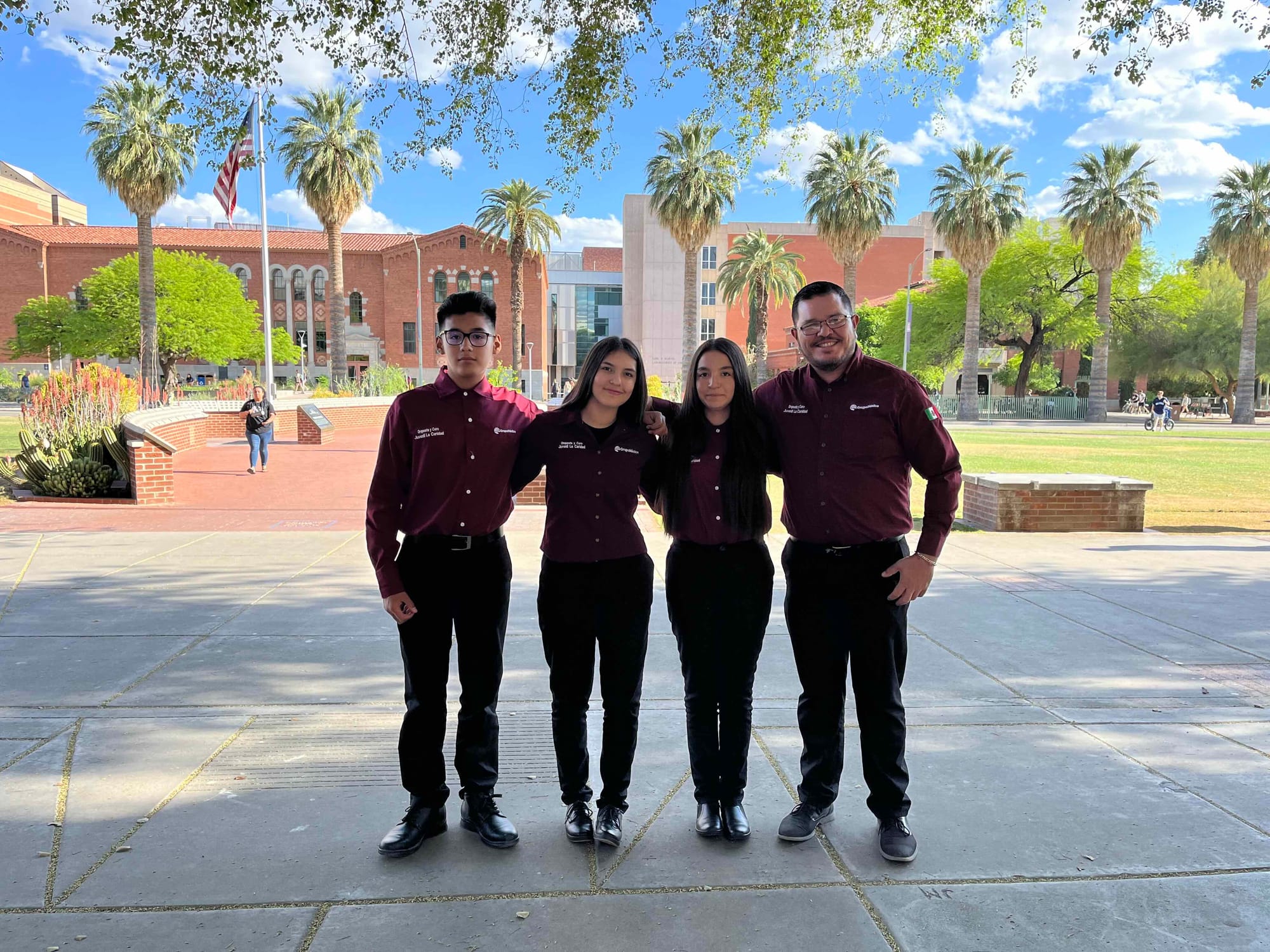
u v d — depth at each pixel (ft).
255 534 30.78
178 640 17.43
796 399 9.79
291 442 76.59
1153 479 52.60
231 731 12.78
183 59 20.71
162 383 159.63
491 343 9.67
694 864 9.18
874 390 9.44
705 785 9.84
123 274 153.17
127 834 9.65
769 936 7.88
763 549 9.87
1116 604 20.99
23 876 8.72
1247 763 11.84
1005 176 142.92
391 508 9.63
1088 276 164.86
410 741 9.56
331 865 9.05
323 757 11.88
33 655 16.33
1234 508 39.83
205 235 205.36
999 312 163.43
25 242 193.36
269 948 7.59
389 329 207.31
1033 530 32.22
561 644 9.68
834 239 140.46
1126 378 206.08
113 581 22.85
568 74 23.26
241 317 163.84
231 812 10.23
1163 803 10.57
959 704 14.20
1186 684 15.29
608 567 9.57
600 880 8.86
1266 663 16.52
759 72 24.07
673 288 243.40
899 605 9.62
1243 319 164.14
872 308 220.84
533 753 12.32
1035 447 81.87
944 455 9.51
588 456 9.48
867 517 9.51
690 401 9.84
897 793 9.46
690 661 9.87
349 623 18.78
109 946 7.56
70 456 41.01
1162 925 8.06
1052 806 10.50
